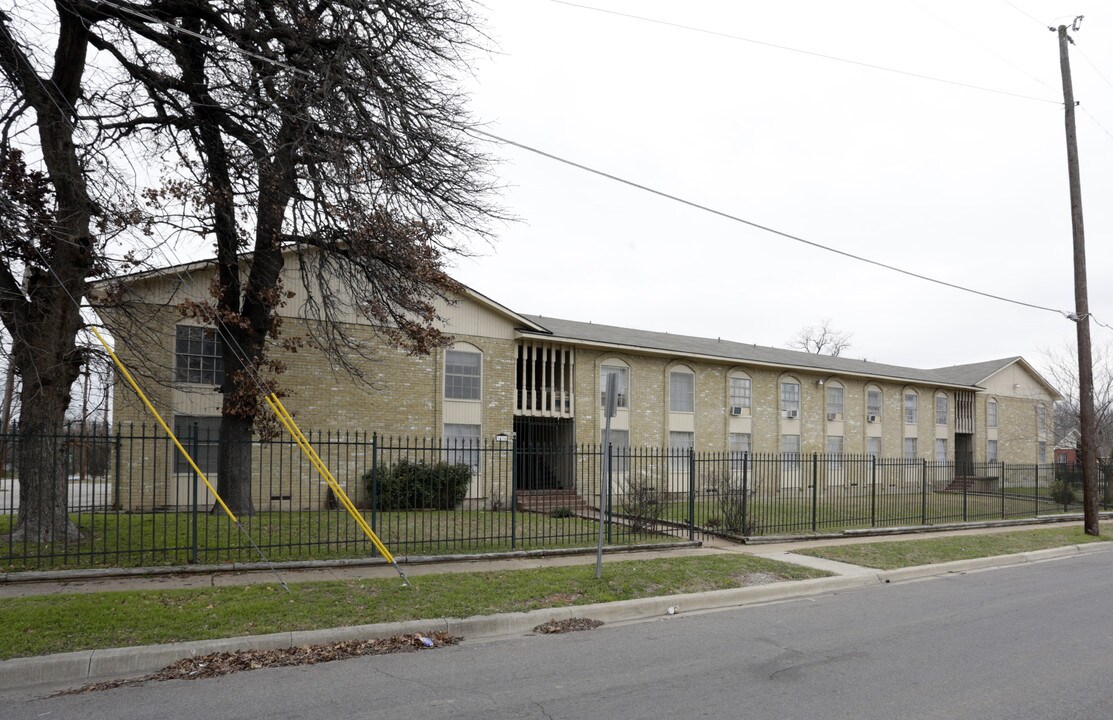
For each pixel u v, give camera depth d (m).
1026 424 45.56
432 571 11.06
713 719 5.61
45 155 12.22
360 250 15.57
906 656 7.51
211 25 13.80
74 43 12.52
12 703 6.03
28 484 11.77
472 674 6.84
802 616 9.64
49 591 9.09
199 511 17.69
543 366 25.47
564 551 12.96
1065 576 13.40
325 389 20.81
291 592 9.23
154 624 7.74
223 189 14.47
